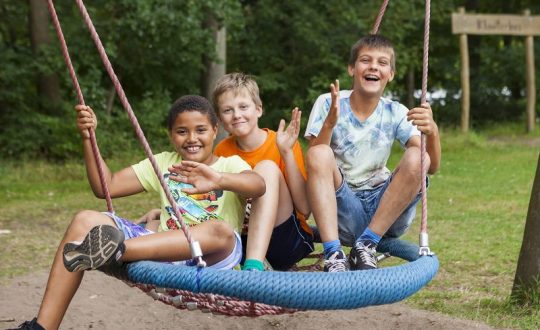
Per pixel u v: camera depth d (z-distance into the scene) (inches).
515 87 968.3
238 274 131.3
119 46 652.1
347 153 184.4
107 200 161.9
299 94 765.9
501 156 652.1
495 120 942.4
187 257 151.0
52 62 612.4
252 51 762.2
